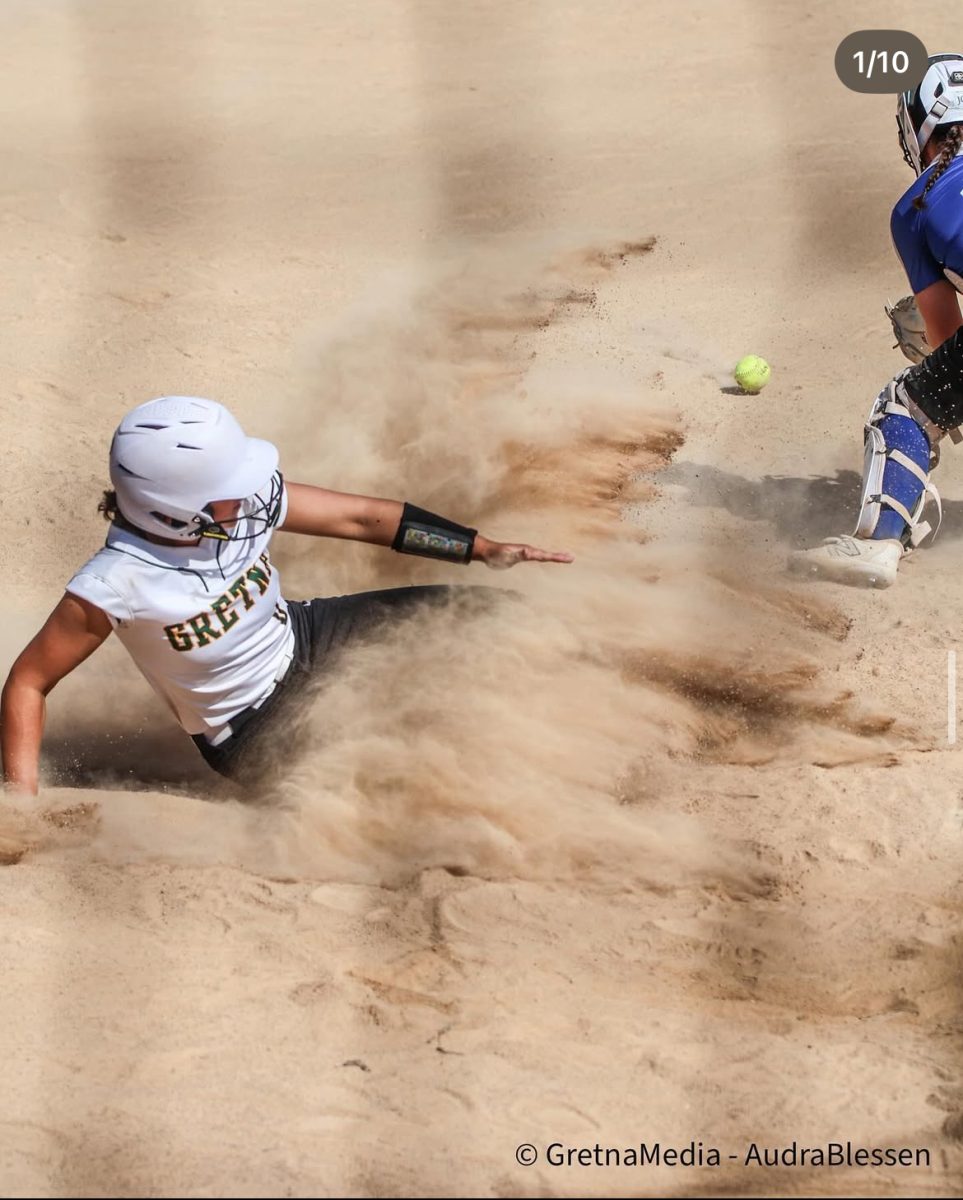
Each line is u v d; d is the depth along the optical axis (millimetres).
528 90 39094
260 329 25031
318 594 17562
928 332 16438
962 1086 8969
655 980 10062
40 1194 8062
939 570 16719
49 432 21391
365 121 36906
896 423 16281
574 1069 9117
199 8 47656
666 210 30438
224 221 30328
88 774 14578
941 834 11719
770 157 33188
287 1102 8781
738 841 11773
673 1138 8555
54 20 46406
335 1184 8133
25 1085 8898
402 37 44312
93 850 11695
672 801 12398
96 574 11539
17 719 11898
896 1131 8617
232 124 36812
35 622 17188
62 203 31172
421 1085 8953
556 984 9984
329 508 12727
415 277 27328
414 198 31625
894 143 33531
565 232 29484
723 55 41062
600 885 11219
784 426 20859
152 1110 8695
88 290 26719
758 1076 9086
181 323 25266
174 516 11414
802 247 27906
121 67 41719
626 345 23984
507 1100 8820
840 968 10195
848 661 14766
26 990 9766
